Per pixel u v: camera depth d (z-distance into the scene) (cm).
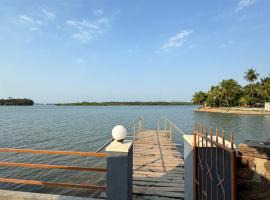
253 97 7081
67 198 348
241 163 215
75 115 5644
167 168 618
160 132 1381
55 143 1623
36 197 351
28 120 3909
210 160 261
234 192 181
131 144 344
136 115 5616
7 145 1552
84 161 1060
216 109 7794
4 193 360
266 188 205
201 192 269
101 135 2005
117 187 313
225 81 7925
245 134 2366
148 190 459
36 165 361
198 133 275
